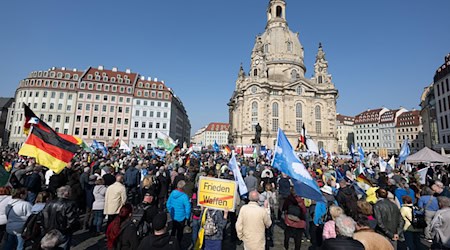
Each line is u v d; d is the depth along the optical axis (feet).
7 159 64.13
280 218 40.45
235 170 31.24
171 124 270.67
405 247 27.32
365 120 433.48
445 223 20.18
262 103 247.50
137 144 240.94
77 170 41.09
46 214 19.89
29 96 216.13
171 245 14.93
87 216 35.06
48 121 216.13
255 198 21.63
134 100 245.86
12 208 22.11
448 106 165.37
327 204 31.65
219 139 611.47
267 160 90.89
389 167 70.59
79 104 225.76
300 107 262.06
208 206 23.27
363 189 40.24
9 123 288.30
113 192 28.45
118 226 17.89
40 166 36.60
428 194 29.04
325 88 272.92
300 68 294.25
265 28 326.85
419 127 352.90
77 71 236.84
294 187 27.61
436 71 182.70
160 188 41.11
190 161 70.90
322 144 258.98
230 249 28.94
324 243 14.79
